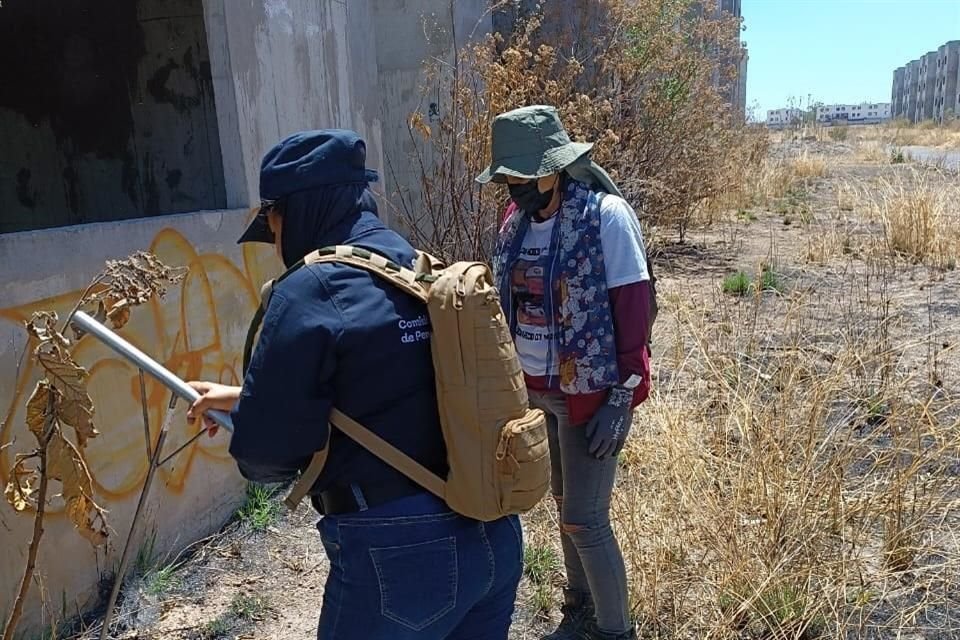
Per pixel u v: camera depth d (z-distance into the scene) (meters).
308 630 3.09
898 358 4.66
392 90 7.41
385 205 6.01
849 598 3.04
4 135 5.68
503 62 7.36
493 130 2.55
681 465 3.51
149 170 5.34
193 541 3.64
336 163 1.80
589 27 8.47
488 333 1.72
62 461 2.00
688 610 3.04
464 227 5.73
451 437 1.72
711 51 10.89
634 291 2.47
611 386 2.51
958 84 74.75
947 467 3.74
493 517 1.73
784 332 4.98
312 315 1.65
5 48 5.48
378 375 1.70
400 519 1.70
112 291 2.11
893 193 10.12
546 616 3.15
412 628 1.71
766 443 3.43
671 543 3.23
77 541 2.98
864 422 4.05
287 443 1.65
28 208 5.73
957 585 3.15
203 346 3.70
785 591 2.96
